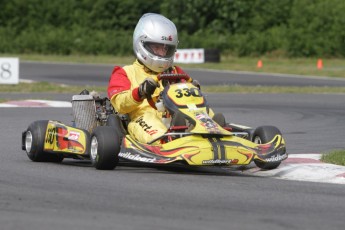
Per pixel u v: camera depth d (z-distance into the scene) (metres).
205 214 21.00
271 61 142.88
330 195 24.83
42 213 20.77
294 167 31.02
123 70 32.34
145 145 28.88
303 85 90.44
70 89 78.25
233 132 30.95
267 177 29.39
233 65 127.25
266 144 29.86
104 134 29.50
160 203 22.52
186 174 29.42
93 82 91.69
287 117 54.72
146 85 29.95
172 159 27.67
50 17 173.75
